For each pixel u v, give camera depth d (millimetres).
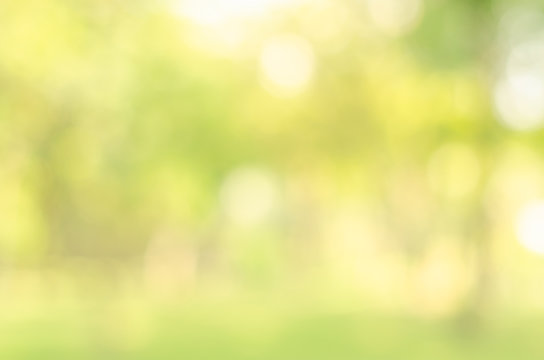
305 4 22625
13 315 23484
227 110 16625
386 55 21797
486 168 19531
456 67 18031
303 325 20688
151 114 13203
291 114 22672
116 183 13789
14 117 12430
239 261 35531
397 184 26484
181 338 18297
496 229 21359
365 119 23094
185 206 15852
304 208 40594
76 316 22031
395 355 15977
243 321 21562
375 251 46469
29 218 13750
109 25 12547
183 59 14242
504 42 17781
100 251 25406
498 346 16688
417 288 26766
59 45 12117
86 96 12406
